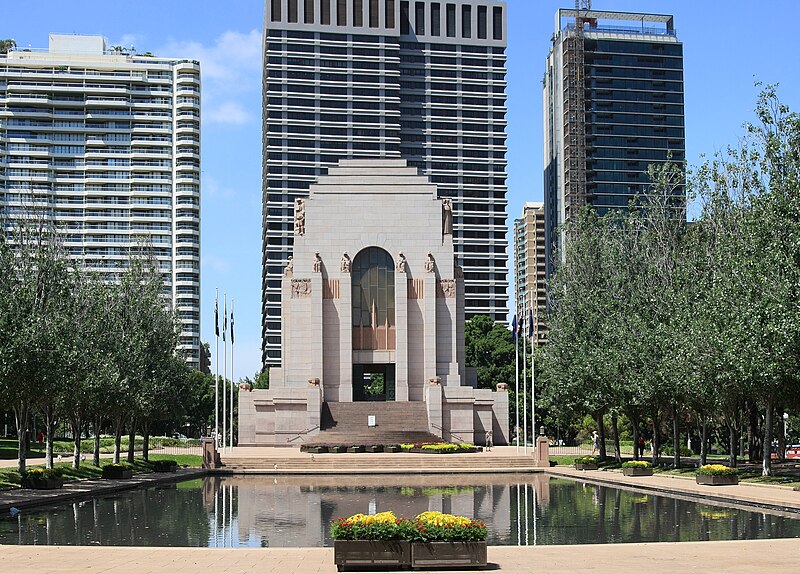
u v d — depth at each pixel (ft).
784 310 164.55
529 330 306.35
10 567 84.84
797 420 328.90
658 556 91.45
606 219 288.10
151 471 248.73
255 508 152.05
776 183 182.29
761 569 82.84
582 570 82.94
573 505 154.81
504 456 268.62
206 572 82.64
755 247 184.34
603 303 259.39
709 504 153.38
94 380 212.84
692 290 223.71
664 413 283.59
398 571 83.20
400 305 345.72
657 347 223.10
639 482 192.85
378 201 353.31
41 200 647.97
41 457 312.50
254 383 600.80
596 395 245.65
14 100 647.15
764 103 186.09
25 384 180.34
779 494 156.15
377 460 262.06
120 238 654.94
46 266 211.41
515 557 91.61
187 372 303.07
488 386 472.85
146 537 116.47
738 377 183.62
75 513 145.18
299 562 89.30
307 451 296.51
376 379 531.09
